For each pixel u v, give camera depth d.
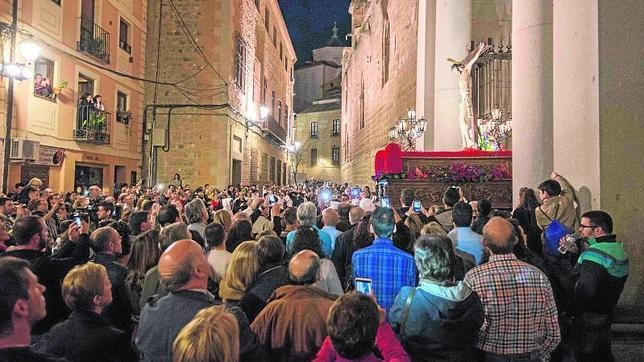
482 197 9.30
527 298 2.89
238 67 21.98
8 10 10.95
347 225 6.44
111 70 16.11
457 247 4.30
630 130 4.92
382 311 2.63
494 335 2.90
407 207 7.04
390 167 9.37
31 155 11.27
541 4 6.54
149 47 19.58
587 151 5.11
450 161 9.46
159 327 2.47
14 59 10.91
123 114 17.12
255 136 27.64
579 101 5.23
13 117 11.27
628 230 4.88
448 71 11.80
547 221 5.16
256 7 27.66
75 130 14.02
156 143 19.17
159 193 12.91
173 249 2.62
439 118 11.91
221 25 19.69
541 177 6.47
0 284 1.75
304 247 3.65
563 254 4.29
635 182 4.89
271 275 3.33
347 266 4.70
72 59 13.81
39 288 1.92
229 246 4.66
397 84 20.55
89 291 2.54
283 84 42.75
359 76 35.78
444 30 11.94
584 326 3.76
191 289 2.58
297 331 2.75
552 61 6.50
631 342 4.52
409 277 3.54
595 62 5.00
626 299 4.84
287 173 46.19
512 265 2.96
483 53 11.02
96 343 2.48
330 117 60.53
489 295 2.90
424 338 2.68
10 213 6.80
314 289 2.95
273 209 7.75
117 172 17.27
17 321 1.76
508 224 3.04
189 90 19.55
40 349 2.45
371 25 29.81
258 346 2.48
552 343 2.96
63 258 4.05
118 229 4.73
